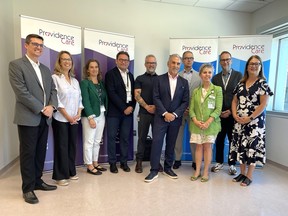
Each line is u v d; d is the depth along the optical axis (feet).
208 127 9.05
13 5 11.07
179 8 13.23
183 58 10.62
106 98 10.02
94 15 12.21
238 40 11.41
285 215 6.75
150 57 10.14
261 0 12.23
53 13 11.66
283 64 12.56
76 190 8.11
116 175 9.72
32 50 6.88
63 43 9.95
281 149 11.21
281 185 8.99
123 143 10.40
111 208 6.90
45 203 7.11
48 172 9.90
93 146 9.98
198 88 9.45
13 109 10.77
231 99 10.02
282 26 11.68
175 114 8.89
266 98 8.43
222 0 12.42
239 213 6.79
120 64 9.95
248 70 8.82
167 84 9.03
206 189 8.45
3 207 6.81
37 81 6.99
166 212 6.74
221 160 10.61
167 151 9.59
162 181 9.13
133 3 12.67
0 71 9.53
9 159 10.28
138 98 10.07
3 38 9.87
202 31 13.61
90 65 9.46
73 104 8.63
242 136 8.84
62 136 8.29
